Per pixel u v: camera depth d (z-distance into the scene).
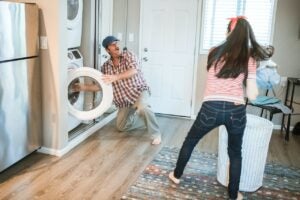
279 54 4.12
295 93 4.14
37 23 2.84
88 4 3.71
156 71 4.59
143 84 3.57
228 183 2.56
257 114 4.31
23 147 2.92
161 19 4.40
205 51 4.35
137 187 2.64
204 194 2.57
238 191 2.57
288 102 4.18
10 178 2.69
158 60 4.55
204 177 2.85
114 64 3.51
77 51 3.70
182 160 2.61
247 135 2.51
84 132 3.62
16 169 2.85
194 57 4.40
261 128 2.50
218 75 2.26
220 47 2.27
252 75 2.22
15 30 2.61
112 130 3.95
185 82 4.52
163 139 3.75
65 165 2.97
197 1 4.22
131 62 3.42
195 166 3.06
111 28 4.41
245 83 2.27
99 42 3.90
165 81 4.59
